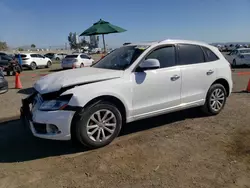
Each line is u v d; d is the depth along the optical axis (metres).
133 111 4.40
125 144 4.25
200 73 5.19
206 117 5.60
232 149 3.99
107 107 4.09
